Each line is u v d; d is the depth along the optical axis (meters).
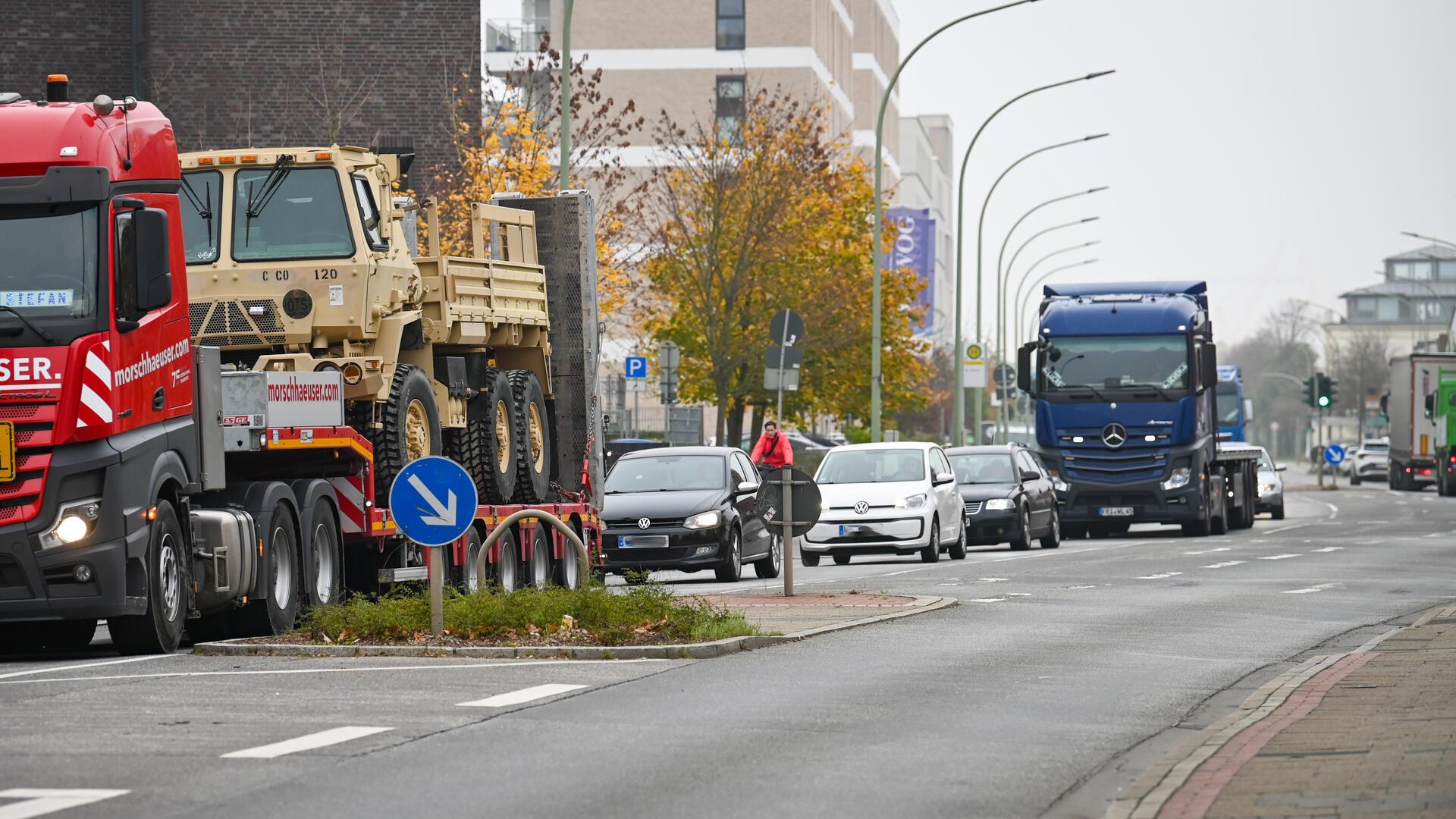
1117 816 22.42
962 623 48.84
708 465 73.56
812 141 130.00
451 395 54.09
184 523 42.16
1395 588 63.44
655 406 160.50
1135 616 51.66
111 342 39.47
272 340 49.19
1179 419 105.81
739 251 125.81
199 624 45.38
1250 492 121.94
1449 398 188.62
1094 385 106.62
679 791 24.05
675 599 45.28
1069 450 106.94
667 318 137.00
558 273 61.53
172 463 41.41
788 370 94.38
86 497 39.25
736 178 127.19
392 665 38.22
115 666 38.31
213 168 49.50
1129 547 96.75
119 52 115.88
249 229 49.41
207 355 43.22
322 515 46.75
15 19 114.94
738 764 26.11
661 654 39.78
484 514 53.81
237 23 114.50
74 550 38.94
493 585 53.25
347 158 49.88
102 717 30.28
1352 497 187.38
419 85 115.25
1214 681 36.56
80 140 39.84
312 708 31.41
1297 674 37.22
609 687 34.59
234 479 46.47
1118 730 29.98
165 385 41.34
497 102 109.19
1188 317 106.62
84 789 23.66
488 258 56.81
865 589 62.97
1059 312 108.19
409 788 23.98
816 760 26.61
